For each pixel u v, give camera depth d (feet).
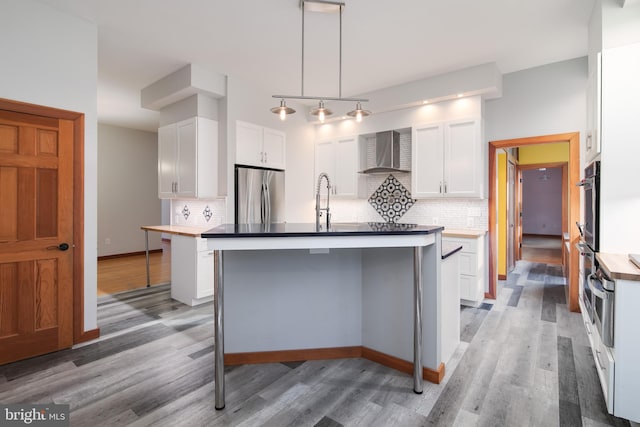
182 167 13.71
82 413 6.04
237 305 7.97
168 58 11.80
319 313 8.22
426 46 10.82
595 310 7.13
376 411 6.09
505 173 16.71
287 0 8.43
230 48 11.05
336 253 8.23
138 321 10.77
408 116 14.32
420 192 13.92
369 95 14.96
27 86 8.15
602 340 6.07
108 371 7.56
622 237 7.41
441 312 7.29
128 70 12.80
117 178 22.70
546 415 5.98
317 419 5.87
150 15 9.09
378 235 6.43
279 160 15.55
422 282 6.79
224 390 6.31
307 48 11.03
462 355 8.32
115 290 14.57
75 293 8.99
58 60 8.67
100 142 21.86
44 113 8.44
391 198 15.88
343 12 8.93
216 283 6.17
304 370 7.64
